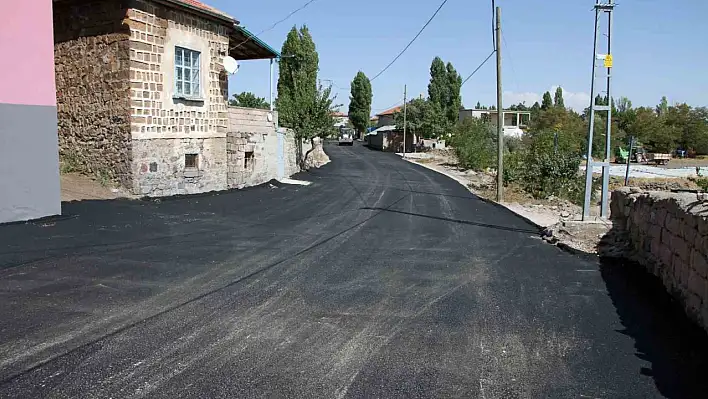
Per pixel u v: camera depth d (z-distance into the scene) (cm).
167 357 459
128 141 1442
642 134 5447
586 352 496
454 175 3067
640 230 862
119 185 1476
